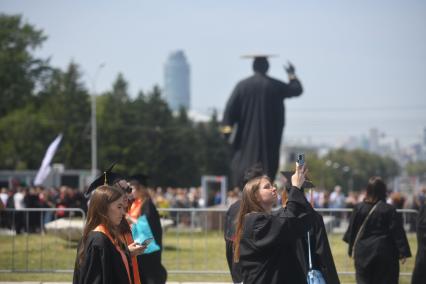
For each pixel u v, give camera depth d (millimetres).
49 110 145750
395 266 23250
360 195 74000
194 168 177250
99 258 13477
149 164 162125
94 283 13383
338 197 73312
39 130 132750
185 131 175875
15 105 132750
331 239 40719
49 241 38844
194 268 33344
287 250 15094
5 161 132500
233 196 51469
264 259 14984
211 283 28859
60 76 148625
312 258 17156
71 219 38156
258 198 15539
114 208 13891
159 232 23109
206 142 189000
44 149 134000
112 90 176750
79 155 147375
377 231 23172
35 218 38812
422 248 23484
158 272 23078
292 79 49875
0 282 28422
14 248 33875
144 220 22719
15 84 129500
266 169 48906
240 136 49562
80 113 148500
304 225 14922
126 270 13734
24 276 30328
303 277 15203
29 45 132375
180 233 46250
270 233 14828
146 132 164375
